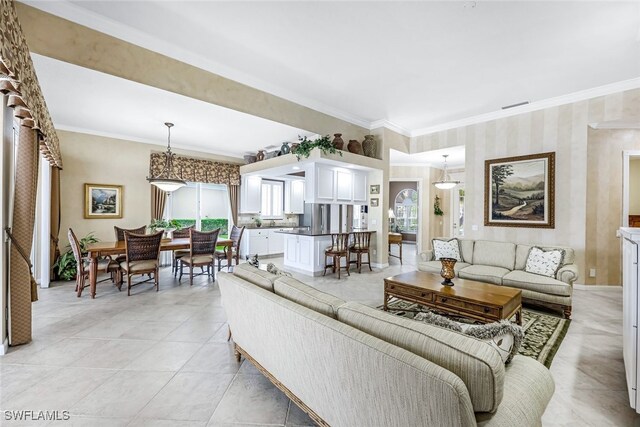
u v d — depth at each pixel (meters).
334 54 3.31
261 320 1.79
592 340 2.71
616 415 1.72
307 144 4.86
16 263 2.52
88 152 5.05
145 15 2.67
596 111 4.11
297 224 8.73
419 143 6.19
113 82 2.96
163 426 1.61
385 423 1.10
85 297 3.94
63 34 2.55
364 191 6.11
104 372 2.13
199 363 2.28
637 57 3.30
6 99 2.39
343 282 4.89
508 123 4.94
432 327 1.16
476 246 4.57
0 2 1.56
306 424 1.64
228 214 7.25
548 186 4.47
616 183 4.40
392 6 2.53
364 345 1.10
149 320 3.14
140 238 4.12
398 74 3.77
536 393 1.23
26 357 2.33
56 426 1.59
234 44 3.13
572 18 2.65
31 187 2.62
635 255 1.60
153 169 5.82
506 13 2.60
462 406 0.87
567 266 3.56
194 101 3.47
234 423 1.64
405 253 8.62
